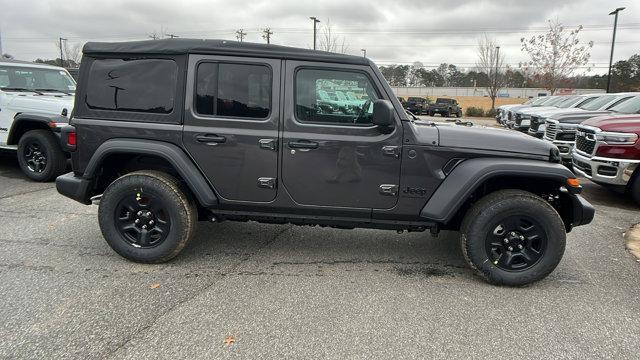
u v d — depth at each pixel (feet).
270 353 9.36
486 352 9.60
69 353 9.18
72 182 13.71
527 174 12.26
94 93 13.41
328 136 12.69
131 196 13.21
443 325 10.64
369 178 12.83
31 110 24.00
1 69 26.14
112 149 13.08
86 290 11.89
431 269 13.92
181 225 13.17
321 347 9.61
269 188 13.10
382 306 11.48
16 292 11.68
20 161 24.35
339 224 13.50
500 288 12.72
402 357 9.35
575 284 13.11
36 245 15.01
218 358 9.14
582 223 13.29
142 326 10.24
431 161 12.64
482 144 12.69
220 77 12.84
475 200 13.62
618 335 10.39
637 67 175.83
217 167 13.08
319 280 12.91
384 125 12.12
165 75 13.01
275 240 16.07
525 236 12.60
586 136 24.34
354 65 12.58
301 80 12.73
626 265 14.70
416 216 13.01
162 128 13.03
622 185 22.52
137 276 12.84
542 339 10.15
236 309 11.11
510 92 225.76
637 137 22.07
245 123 12.86
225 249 15.08
